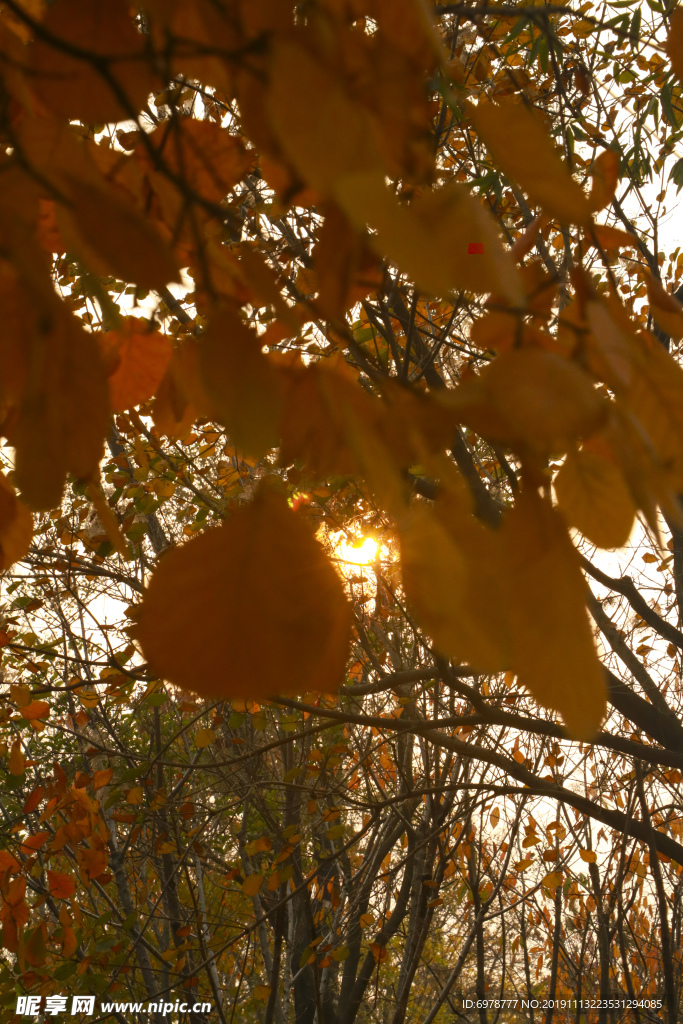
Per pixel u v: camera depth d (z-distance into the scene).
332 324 0.62
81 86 0.65
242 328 0.64
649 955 9.07
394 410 0.60
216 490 6.21
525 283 0.66
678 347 2.37
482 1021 8.09
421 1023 9.92
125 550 0.64
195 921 6.67
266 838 5.78
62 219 0.62
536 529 0.60
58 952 5.99
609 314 0.63
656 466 0.59
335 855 5.58
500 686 6.48
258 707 5.37
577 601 0.59
